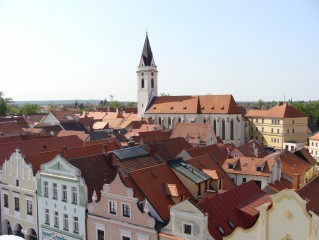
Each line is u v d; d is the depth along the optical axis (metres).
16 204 56.84
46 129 123.12
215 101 157.50
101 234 44.47
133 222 40.81
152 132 106.25
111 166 50.41
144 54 174.88
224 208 39.00
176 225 37.06
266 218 31.27
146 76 174.38
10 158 56.84
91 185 46.72
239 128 152.75
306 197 32.25
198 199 43.69
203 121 157.12
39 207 52.44
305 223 29.08
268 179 60.28
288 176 66.06
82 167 47.50
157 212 40.16
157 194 42.72
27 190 54.16
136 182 42.50
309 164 81.12
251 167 63.03
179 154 61.59
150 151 56.03
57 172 49.16
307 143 159.00
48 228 51.34
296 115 163.88
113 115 193.12
